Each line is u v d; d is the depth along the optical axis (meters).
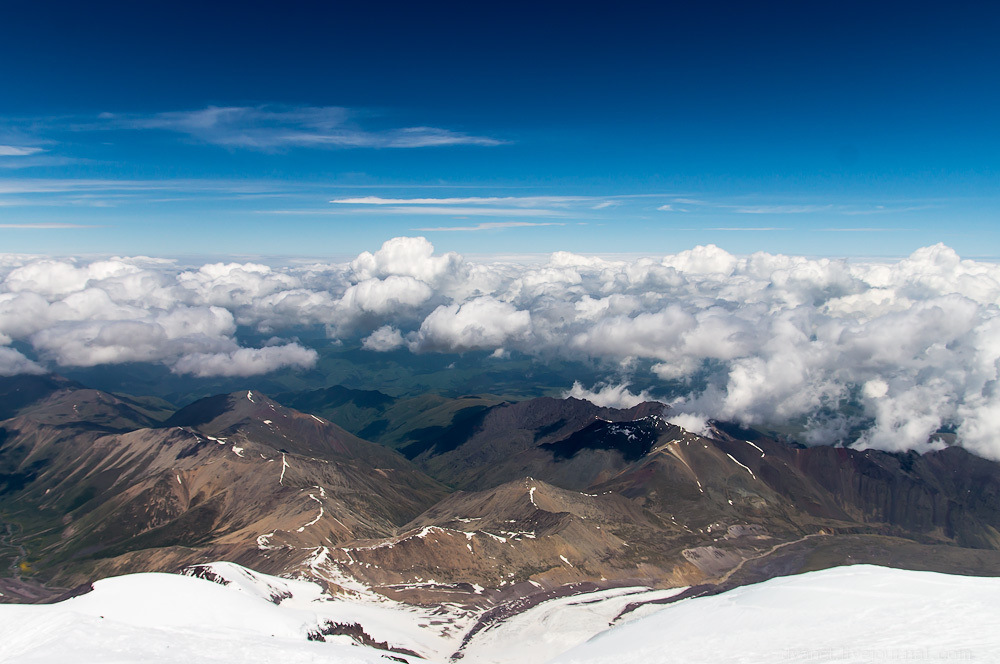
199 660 88.69
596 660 109.31
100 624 98.81
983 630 90.12
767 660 90.44
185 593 122.19
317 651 98.56
